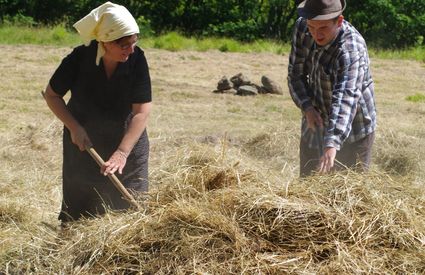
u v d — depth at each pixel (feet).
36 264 17.30
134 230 16.84
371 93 18.52
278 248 16.28
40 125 33.37
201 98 44.70
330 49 17.62
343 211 16.75
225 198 17.22
